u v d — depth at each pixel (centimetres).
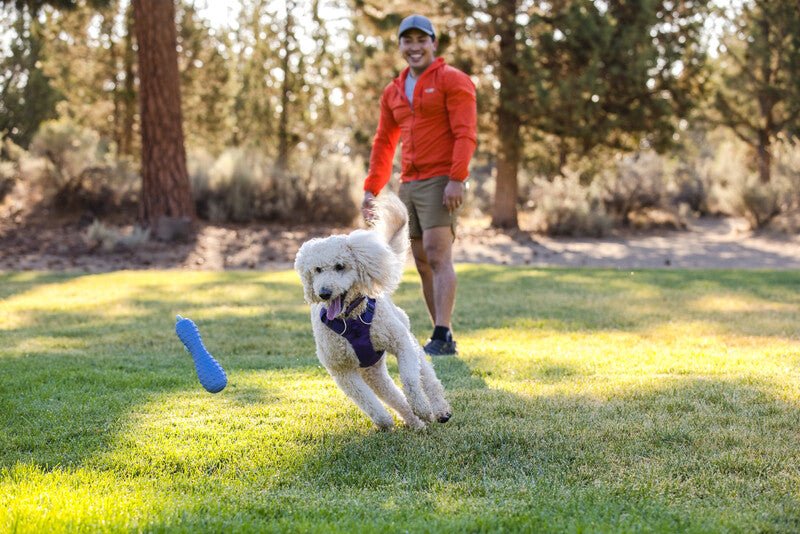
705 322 700
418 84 555
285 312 785
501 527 247
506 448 342
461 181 547
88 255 1373
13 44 1919
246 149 2041
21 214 1647
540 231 1897
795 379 461
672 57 1798
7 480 303
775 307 792
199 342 354
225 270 1294
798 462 317
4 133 1911
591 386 454
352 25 1989
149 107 1509
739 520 253
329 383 475
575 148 2050
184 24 2653
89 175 1680
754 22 2328
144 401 430
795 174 1934
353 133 2067
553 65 1798
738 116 2450
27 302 854
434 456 334
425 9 1722
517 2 1769
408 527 246
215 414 402
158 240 1477
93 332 674
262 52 2592
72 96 2702
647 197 2059
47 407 415
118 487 298
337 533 242
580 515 261
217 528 246
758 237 1855
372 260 366
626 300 852
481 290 946
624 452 334
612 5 1844
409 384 362
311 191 1809
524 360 537
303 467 322
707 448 337
